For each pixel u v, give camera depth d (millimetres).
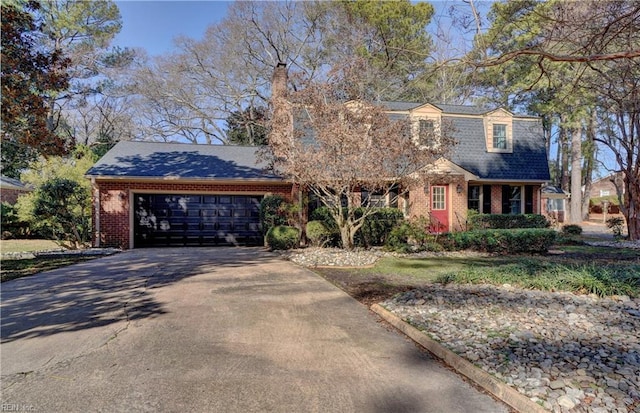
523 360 3227
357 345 3873
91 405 2691
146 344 3863
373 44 16500
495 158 15906
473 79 7750
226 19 25000
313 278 7238
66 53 21094
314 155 8938
